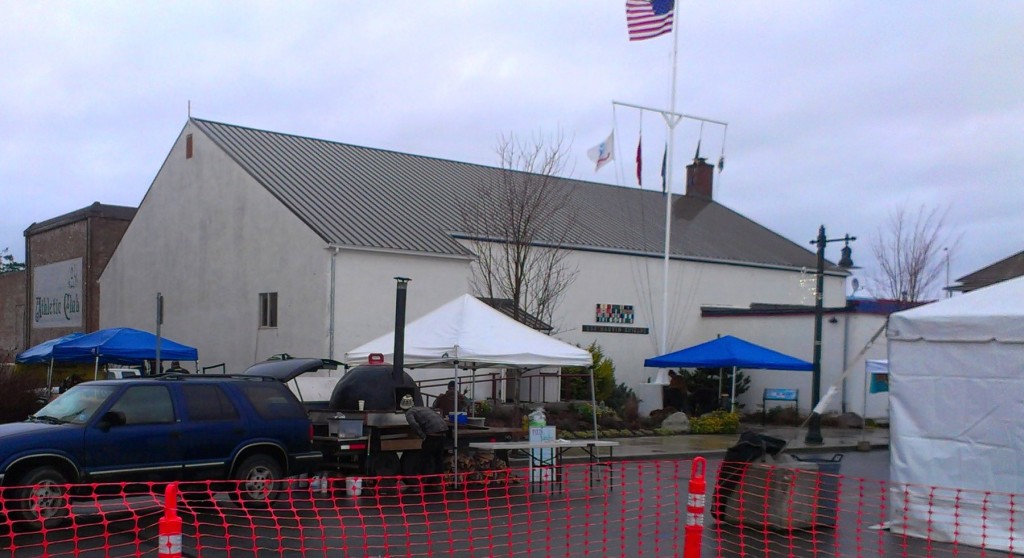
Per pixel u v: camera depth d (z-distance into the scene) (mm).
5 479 10352
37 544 9844
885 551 10203
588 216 34125
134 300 33406
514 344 14969
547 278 26938
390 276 24391
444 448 14523
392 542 10211
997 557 9961
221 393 12320
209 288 28766
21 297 46188
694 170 41781
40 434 10703
